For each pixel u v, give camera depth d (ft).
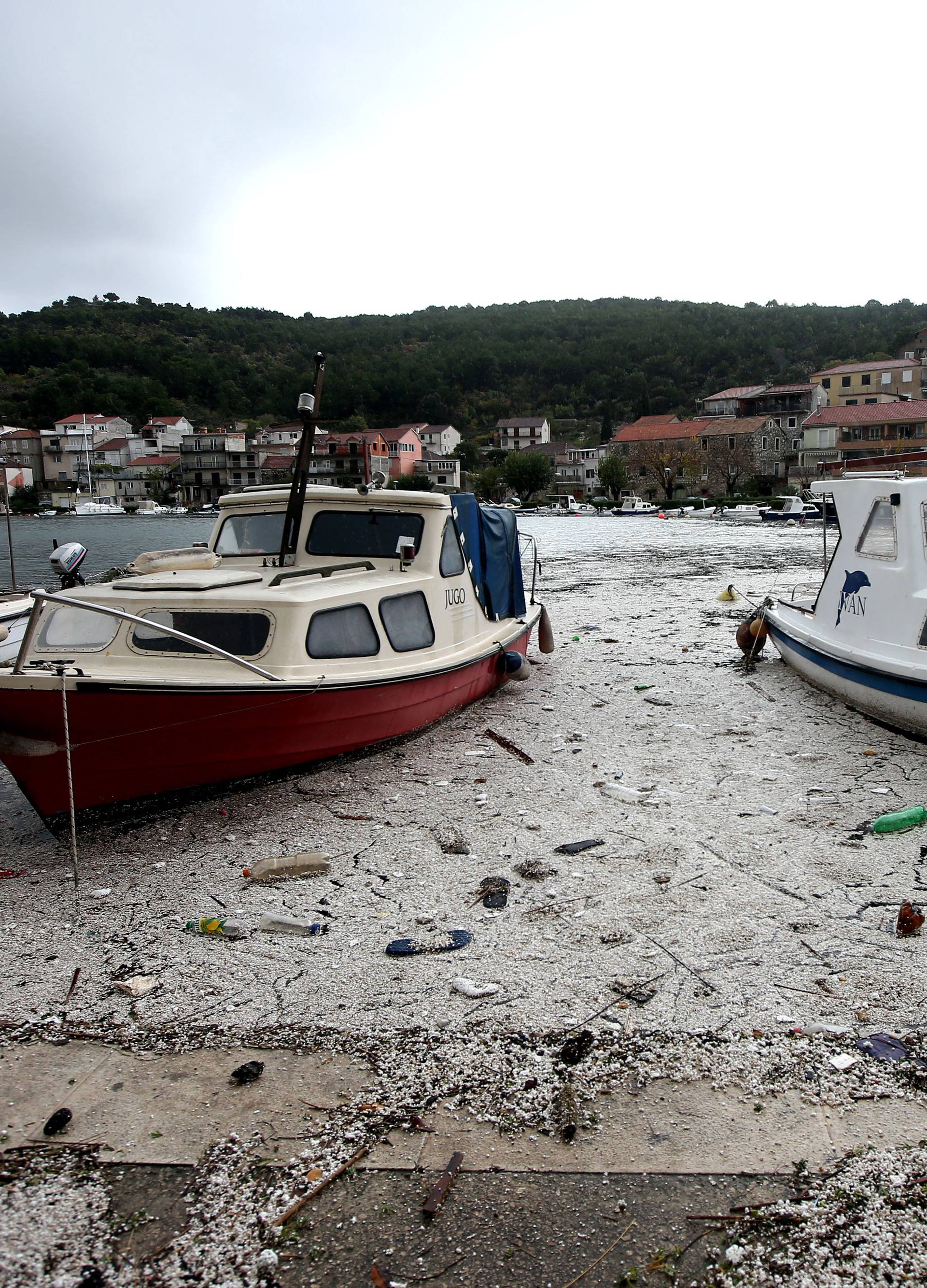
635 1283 9.12
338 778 24.44
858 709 30.04
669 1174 10.56
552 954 15.30
